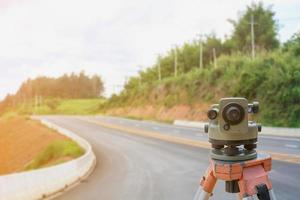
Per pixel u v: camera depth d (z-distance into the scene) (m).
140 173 16.98
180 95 71.19
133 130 48.81
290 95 40.88
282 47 55.00
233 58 67.44
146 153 25.69
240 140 2.79
